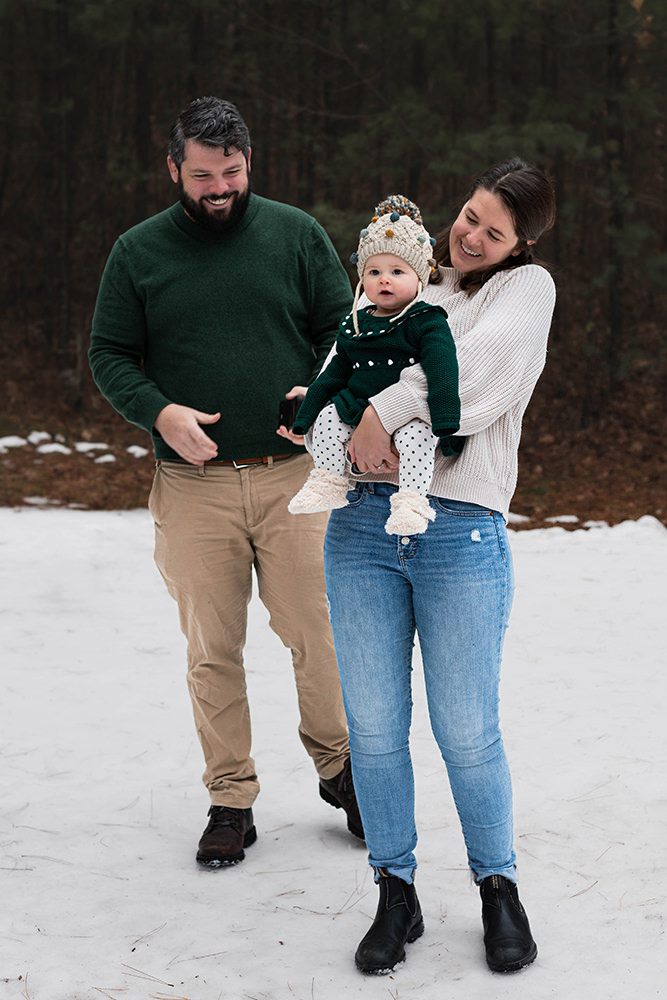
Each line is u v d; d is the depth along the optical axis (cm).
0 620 714
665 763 448
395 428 271
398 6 1598
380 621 291
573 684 570
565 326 1866
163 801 420
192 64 1767
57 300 1942
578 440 1617
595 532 1084
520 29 1480
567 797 412
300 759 465
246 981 289
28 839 383
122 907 331
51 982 288
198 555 364
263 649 646
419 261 278
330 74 1697
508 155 1423
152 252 366
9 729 508
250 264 363
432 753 465
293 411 357
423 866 357
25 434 1628
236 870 358
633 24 1462
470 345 275
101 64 1962
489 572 285
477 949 303
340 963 298
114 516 1169
